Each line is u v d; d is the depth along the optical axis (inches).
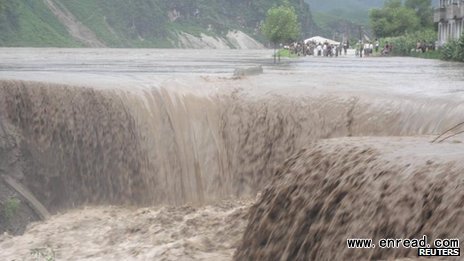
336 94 600.1
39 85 601.6
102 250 450.0
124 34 7760.8
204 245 419.5
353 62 1680.6
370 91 614.5
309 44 2682.1
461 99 534.6
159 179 605.6
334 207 295.3
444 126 503.8
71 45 6737.2
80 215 561.0
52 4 7421.3
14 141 579.2
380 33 3531.0
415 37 2640.3
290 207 328.8
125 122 606.2
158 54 2915.8
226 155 617.3
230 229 448.5
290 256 311.0
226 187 610.5
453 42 1813.5
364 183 286.5
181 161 609.6
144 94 621.0
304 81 757.9
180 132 615.2
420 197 255.8
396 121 550.3
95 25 7534.5
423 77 935.7
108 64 1473.9
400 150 312.8
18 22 6309.1
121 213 564.7
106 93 609.0
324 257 285.1
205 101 629.6
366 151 314.0
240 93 637.9
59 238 490.9
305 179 328.5
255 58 2210.9
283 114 604.4
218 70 1203.2
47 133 596.7
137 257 418.9
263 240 337.1
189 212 535.2
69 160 600.1
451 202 239.6
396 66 1396.4
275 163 603.2
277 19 3073.3
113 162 607.5
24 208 553.3
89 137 606.2
